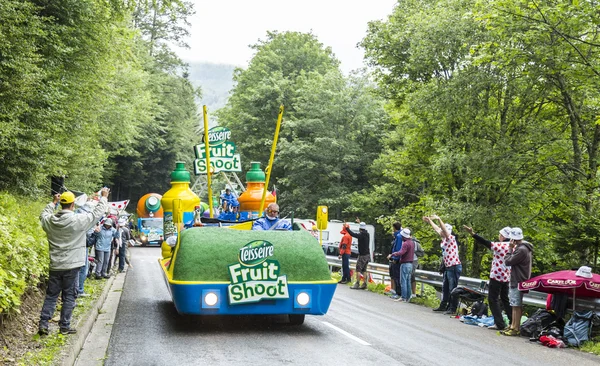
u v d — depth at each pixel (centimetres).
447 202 2298
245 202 1393
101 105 2777
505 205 2158
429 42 2448
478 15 1942
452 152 2278
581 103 2169
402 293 1542
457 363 763
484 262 2838
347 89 4300
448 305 1355
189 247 881
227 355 755
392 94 3075
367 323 1077
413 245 1558
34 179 1769
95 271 1631
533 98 2131
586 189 2112
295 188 4450
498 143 2153
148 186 6669
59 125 1956
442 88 2306
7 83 1557
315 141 4188
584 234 1831
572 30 1789
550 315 1053
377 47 2931
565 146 2145
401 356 786
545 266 2186
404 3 2948
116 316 1065
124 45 2678
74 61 2164
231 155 1395
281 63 5150
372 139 4338
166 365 696
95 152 3166
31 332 803
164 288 1570
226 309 877
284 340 867
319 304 909
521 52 1872
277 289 888
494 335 1051
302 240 924
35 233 1162
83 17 2088
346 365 718
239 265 880
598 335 1003
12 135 1602
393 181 4003
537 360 828
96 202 915
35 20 1705
